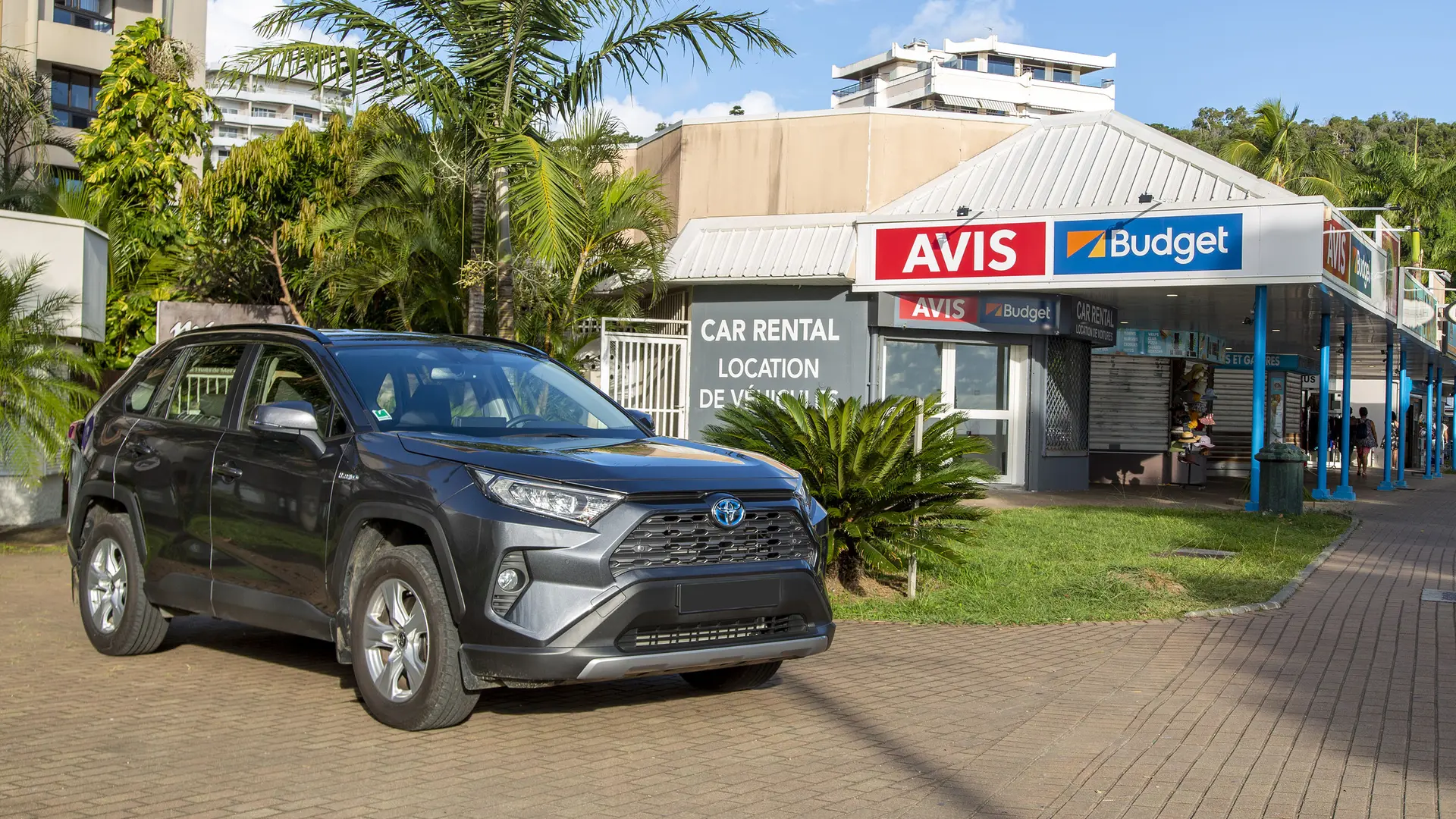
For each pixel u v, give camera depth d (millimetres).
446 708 5445
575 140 17969
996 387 20031
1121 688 6891
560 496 5277
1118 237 17125
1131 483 24188
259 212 21312
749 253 19312
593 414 6961
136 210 23875
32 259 12242
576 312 18453
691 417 19812
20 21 33219
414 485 5539
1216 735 5883
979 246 17953
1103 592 10031
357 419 6109
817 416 9695
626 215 17828
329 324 19641
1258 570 11320
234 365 6973
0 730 5602
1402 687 6902
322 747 5387
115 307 22000
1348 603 9820
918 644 8219
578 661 5125
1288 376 32094
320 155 21328
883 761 5379
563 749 5449
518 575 5227
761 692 6684
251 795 4699
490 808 4609
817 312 19125
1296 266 16109
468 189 15391
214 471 6613
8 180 22484
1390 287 22500
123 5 35125
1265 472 16984
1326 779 5168
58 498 14188
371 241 17109
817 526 6023
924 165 19812
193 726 5711
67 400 11664
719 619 5457
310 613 6055
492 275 16703
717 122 20656
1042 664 7570
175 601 6824
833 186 19828
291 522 6113
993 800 4852
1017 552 12500
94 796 4664
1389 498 22875
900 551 9750
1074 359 21000
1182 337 24188
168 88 24406
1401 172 44719
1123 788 5027
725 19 13188
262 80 12781
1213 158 17438
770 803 4758
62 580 10094
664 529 5379
